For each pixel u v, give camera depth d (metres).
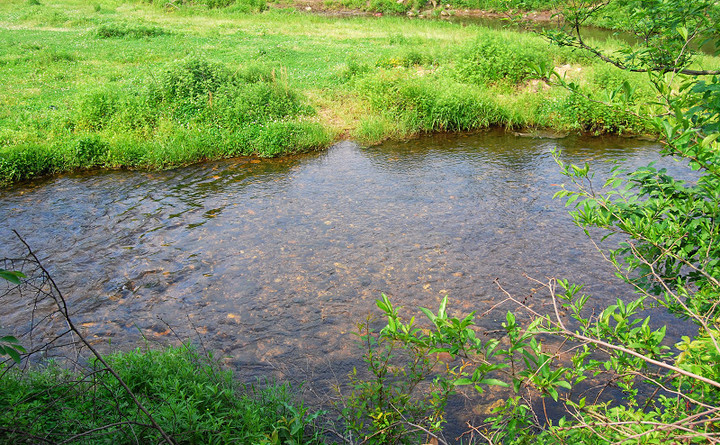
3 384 3.61
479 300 5.68
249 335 5.18
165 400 3.64
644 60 3.36
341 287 5.97
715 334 2.32
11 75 14.77
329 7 37.62
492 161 10.06
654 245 2.77
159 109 11.53
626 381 3.08
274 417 3.80
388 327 2.38
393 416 3.24
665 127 2.28
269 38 22.45
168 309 5.59
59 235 7.13
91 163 9.64
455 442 3.88
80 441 3.11
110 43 19.97
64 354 4.79
